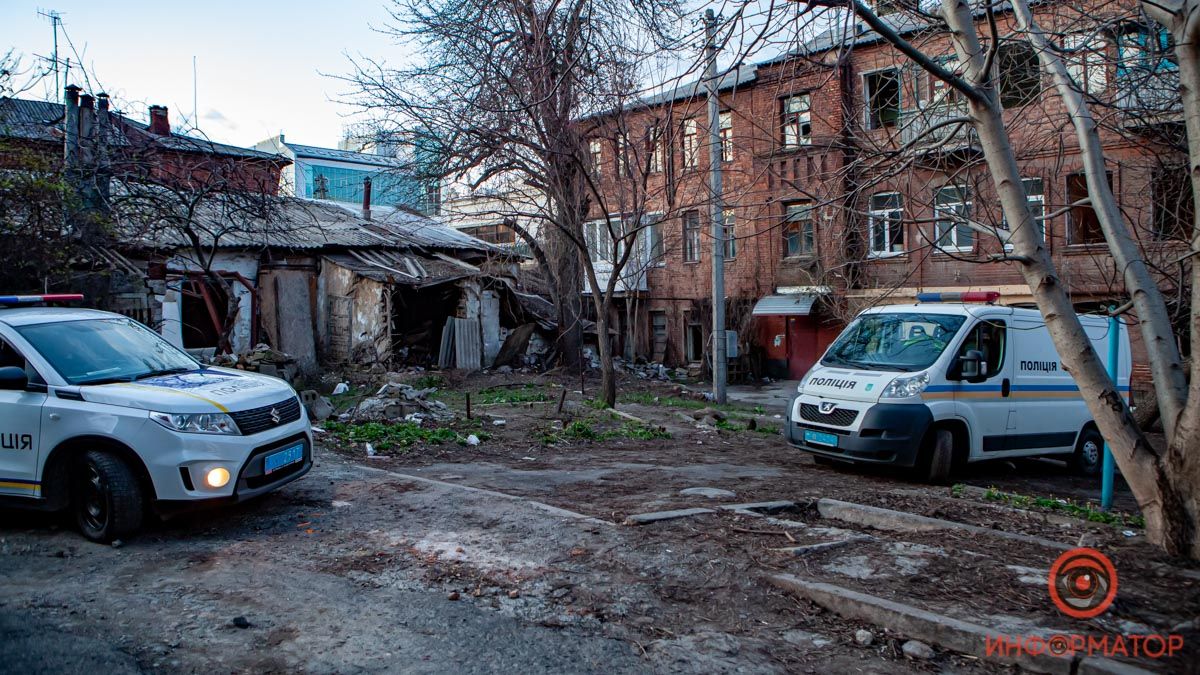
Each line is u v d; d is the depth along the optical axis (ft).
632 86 42.47
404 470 29.71
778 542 19.08
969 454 31.27
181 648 13.71
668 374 95.09
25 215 38.91
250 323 72.08
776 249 88.28
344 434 35.63
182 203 46.83
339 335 76.07
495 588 16.61
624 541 19.24
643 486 27.09
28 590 16.51
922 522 20.71
